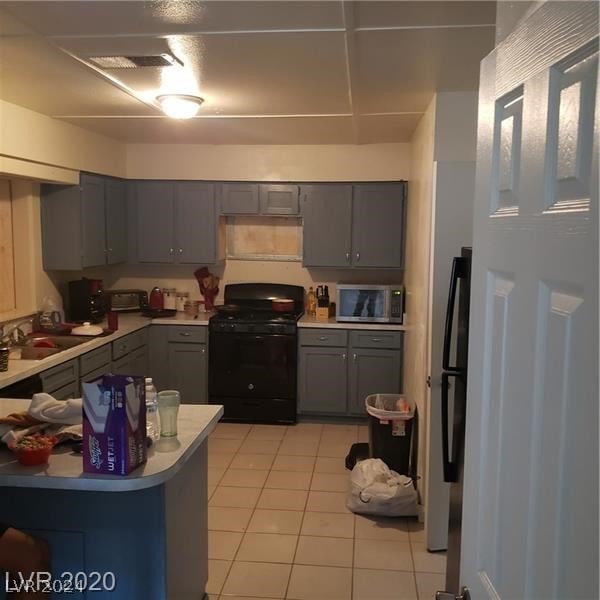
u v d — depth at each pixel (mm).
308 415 5242
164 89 3199
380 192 5191
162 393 2273
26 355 3688
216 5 1971
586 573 739
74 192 4492
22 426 2203
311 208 5281
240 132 4621
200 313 5543
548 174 869
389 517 3545
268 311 5426
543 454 878
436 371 3115
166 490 2172
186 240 5414
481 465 1196
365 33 2248
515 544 996
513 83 1020
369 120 4051
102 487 1874
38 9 2020
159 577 2168
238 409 5188
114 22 2148
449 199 3051
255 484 3980
